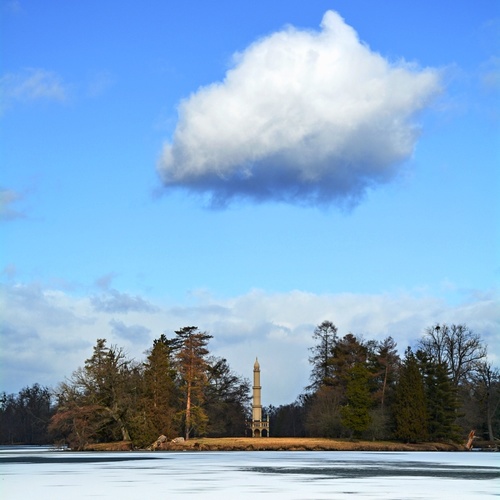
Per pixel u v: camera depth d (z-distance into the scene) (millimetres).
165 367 129250
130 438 126375
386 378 141375
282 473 62125
